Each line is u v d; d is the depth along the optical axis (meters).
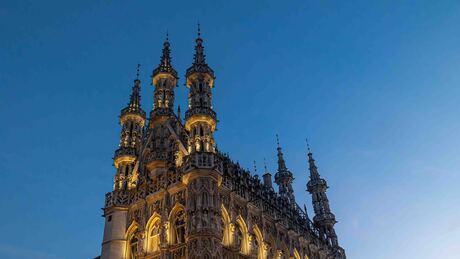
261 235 39.91
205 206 33.88
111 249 37.94
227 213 36.88
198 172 35.47
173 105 46.81
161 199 38.16
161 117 44.81
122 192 41.22
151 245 36.94
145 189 39.88
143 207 39.09
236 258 35.28
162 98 46.59
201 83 42.12
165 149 42.50
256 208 41.03
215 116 40.12
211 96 42.22
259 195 43.22
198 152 36.75
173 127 44.50
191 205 34.38
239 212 38.50
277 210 44.88
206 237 32.28
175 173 38.50
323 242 53.19
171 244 35.03
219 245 32.75
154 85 48.06
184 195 36.56
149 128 46.03
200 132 38.59
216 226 33.44
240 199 39.44
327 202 60.94
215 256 31.77
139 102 48.84
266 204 43.25
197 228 32.78
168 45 51.12
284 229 44.44
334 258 53.62
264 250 39.16
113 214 40.03
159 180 39.31
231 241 35.62
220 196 36.88
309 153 67.19
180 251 34.03
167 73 48.03
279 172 63.06
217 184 36.00
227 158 41.72
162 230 35.69
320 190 62.06
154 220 37.91
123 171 42.81
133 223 39.06
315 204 60.75
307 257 46.78
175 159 41.22
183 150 41.47
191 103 40.88
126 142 45.09
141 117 47.44
